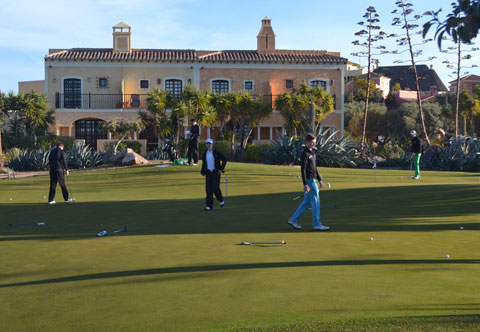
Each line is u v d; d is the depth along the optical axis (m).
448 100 77.31
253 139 45.88
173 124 38.28
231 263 5.89
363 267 5.56
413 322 3.49
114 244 7.40
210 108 38.69
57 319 3.91
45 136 39.09
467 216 9.83
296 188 16.22
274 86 46.19
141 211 11.59
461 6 3.59
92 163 28.89
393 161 36.31
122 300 4.39
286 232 8.41
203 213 11.11
